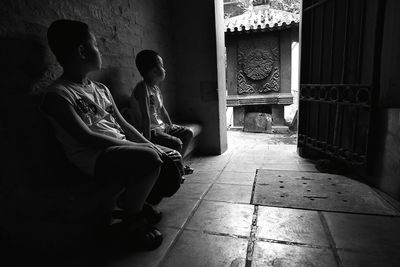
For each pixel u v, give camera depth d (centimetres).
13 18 134
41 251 142
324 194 215
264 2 641
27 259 140
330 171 268
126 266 134
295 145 402
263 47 574
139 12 266
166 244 152
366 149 229
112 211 169
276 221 174
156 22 303
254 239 155
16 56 136
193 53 343
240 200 208
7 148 132
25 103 142
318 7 288
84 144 136
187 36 341
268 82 585
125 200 147
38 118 150
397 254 138
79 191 131
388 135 209
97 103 157
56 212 128
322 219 175
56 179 157
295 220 175
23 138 141
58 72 165
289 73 570
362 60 234
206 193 224
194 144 342
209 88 345
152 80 235
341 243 149
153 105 238
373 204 195
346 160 254
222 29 361
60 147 165
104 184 137
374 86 217
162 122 254
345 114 262
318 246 147
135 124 221
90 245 152
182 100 361
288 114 884
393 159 203
